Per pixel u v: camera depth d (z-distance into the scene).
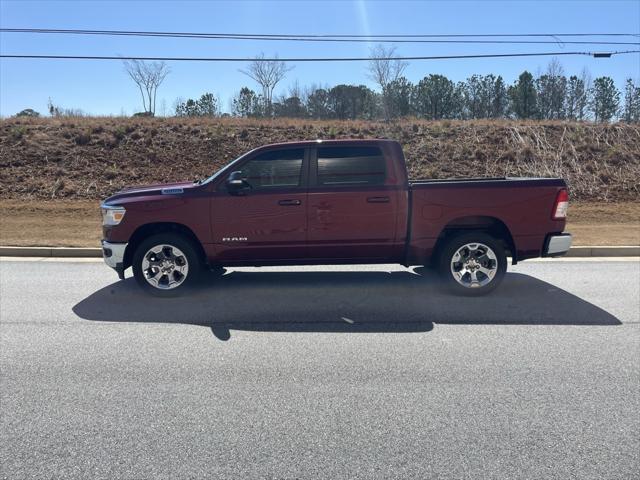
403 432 3.47
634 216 14.25
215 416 3.69
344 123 23.98
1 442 3.36
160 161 19.17
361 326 5.71
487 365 4.59
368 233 6.72
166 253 6.84
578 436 3.41
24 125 21.25
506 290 7.28
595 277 8.13
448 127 22.59
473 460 3.15
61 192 16.22
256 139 21.47
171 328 5.66
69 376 4.38
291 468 3.08
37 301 6.77
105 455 3.21
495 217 6.71
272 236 6.70
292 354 4.88
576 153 19.53
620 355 4.83
